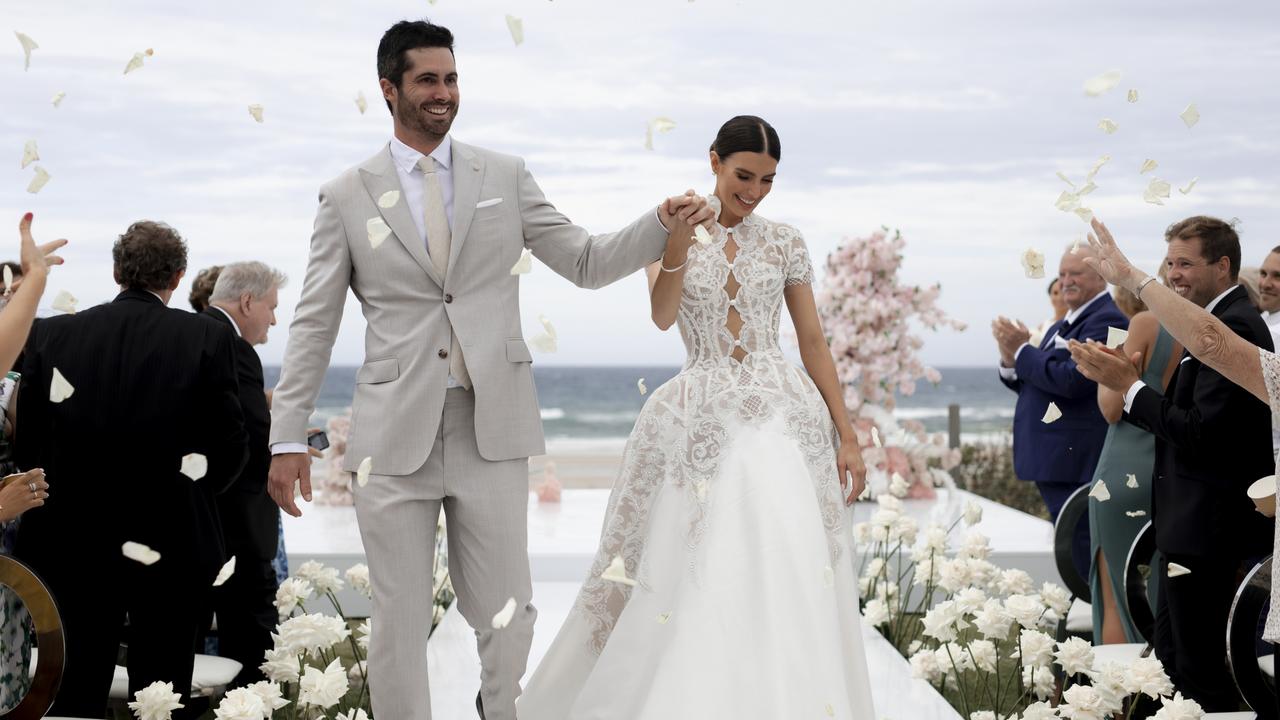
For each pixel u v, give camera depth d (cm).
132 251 338
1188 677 319
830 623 275
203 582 335
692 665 273
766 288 312
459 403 296
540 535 670
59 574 326
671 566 295
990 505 776
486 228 297
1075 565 439
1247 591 259
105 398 327
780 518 285
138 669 332
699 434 299
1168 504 325
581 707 296
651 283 326
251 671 398
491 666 296
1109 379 327
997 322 523
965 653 351
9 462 330
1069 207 272
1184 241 332
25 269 252
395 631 290
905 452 807
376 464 291
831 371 322
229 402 338
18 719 256
